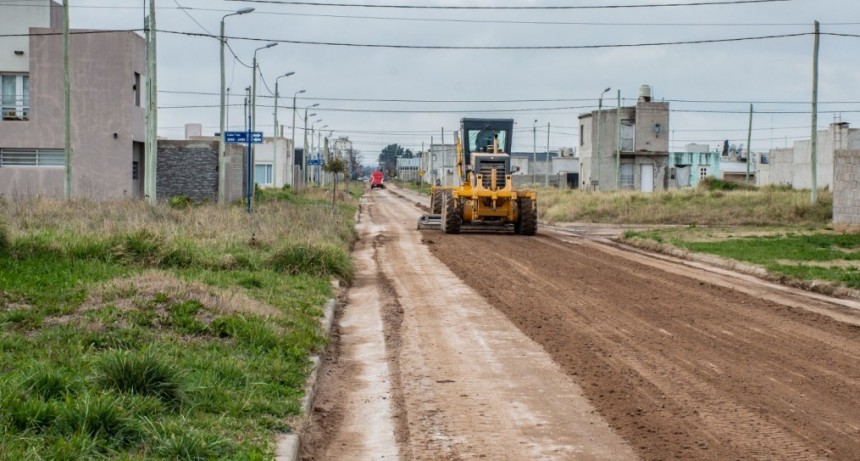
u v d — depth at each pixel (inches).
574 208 1843.0
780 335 537.3
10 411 273.1
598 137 2657.5
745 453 311.1
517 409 373.4
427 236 1334.9
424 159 5502.0
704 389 402.9
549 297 688.4
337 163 3107.8
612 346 499.2
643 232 1332.4
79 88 1609.3
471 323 577.3
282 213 1229.7
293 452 293.9
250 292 606.5
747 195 1948.8
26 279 554.6
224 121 1557.6
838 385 411.8
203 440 279.0
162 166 1771.7
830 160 2503.7
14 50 1610.5
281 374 395.5
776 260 928.3
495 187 1365.7
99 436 270.7
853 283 745.0
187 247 760.3
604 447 320.5
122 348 397.4
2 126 1595.7
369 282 789.2
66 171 1215.6
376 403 387.2
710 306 648.4
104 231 798.5
